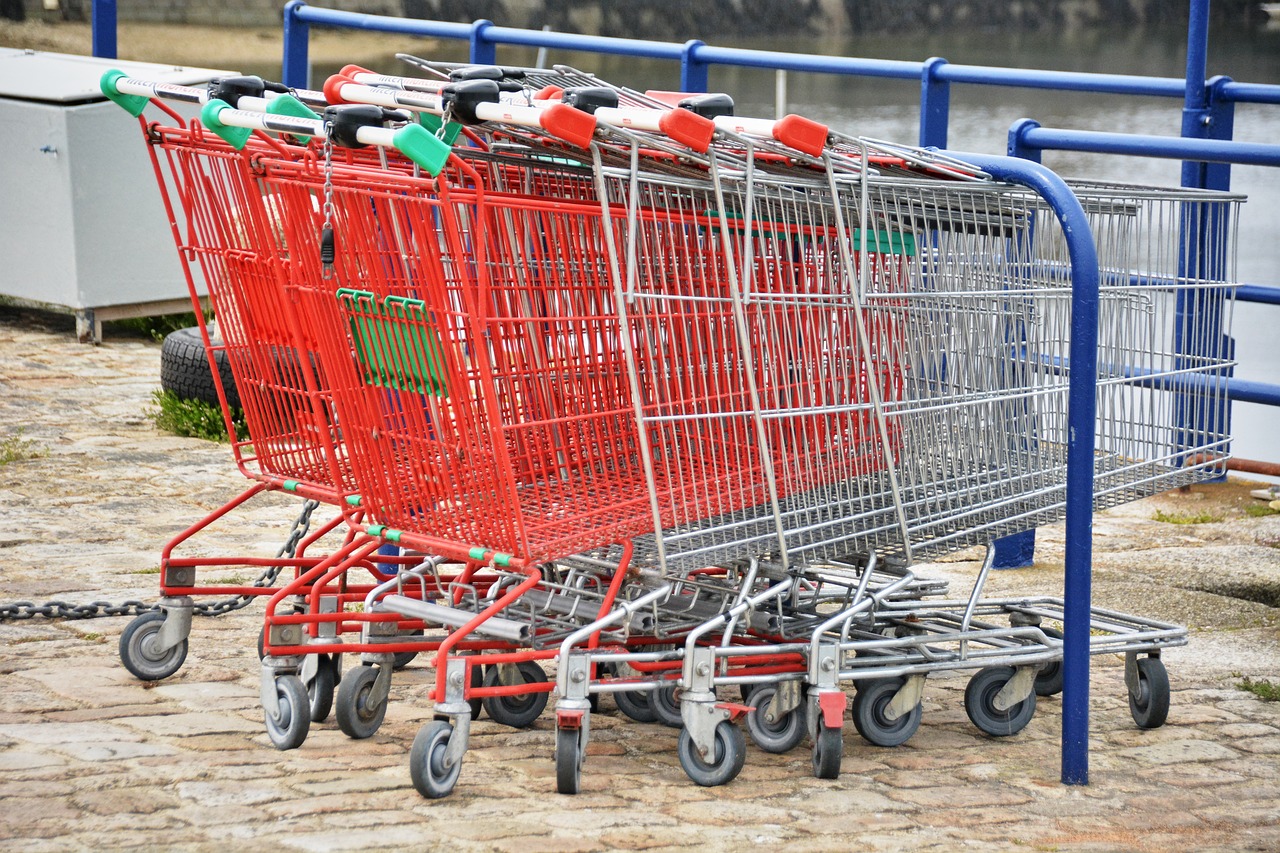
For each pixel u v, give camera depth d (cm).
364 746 653
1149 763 672
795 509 650
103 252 1609
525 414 679
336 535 1033
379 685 662
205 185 688
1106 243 744
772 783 631
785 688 664
